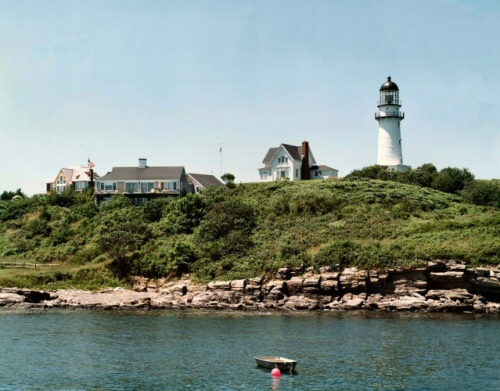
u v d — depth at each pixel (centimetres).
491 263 8525
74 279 10206
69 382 4759
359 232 10106
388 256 8856
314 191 12006
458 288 8525
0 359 5453
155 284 9900
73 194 14800
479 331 6700
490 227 9581
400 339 6281
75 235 12150
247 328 6981
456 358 5447
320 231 10388
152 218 12081
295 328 6956
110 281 10106
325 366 5216
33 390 4556
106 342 6212
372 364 5262
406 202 11350
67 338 6412
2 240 12606
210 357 5550
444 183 13150
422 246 9062
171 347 5972
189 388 4612
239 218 11006
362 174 13900
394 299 8525
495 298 8512
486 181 13238
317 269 9031
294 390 4547
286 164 14738
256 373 5009
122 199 13312
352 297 8650
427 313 8119
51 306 8850
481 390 4534
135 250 10594
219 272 9600
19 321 7525
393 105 14375
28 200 14900
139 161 14812
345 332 6694
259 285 9000
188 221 11325
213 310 8538
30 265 10825
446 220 10475
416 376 4894
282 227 10869
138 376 4934
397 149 14488
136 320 7600
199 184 15012
